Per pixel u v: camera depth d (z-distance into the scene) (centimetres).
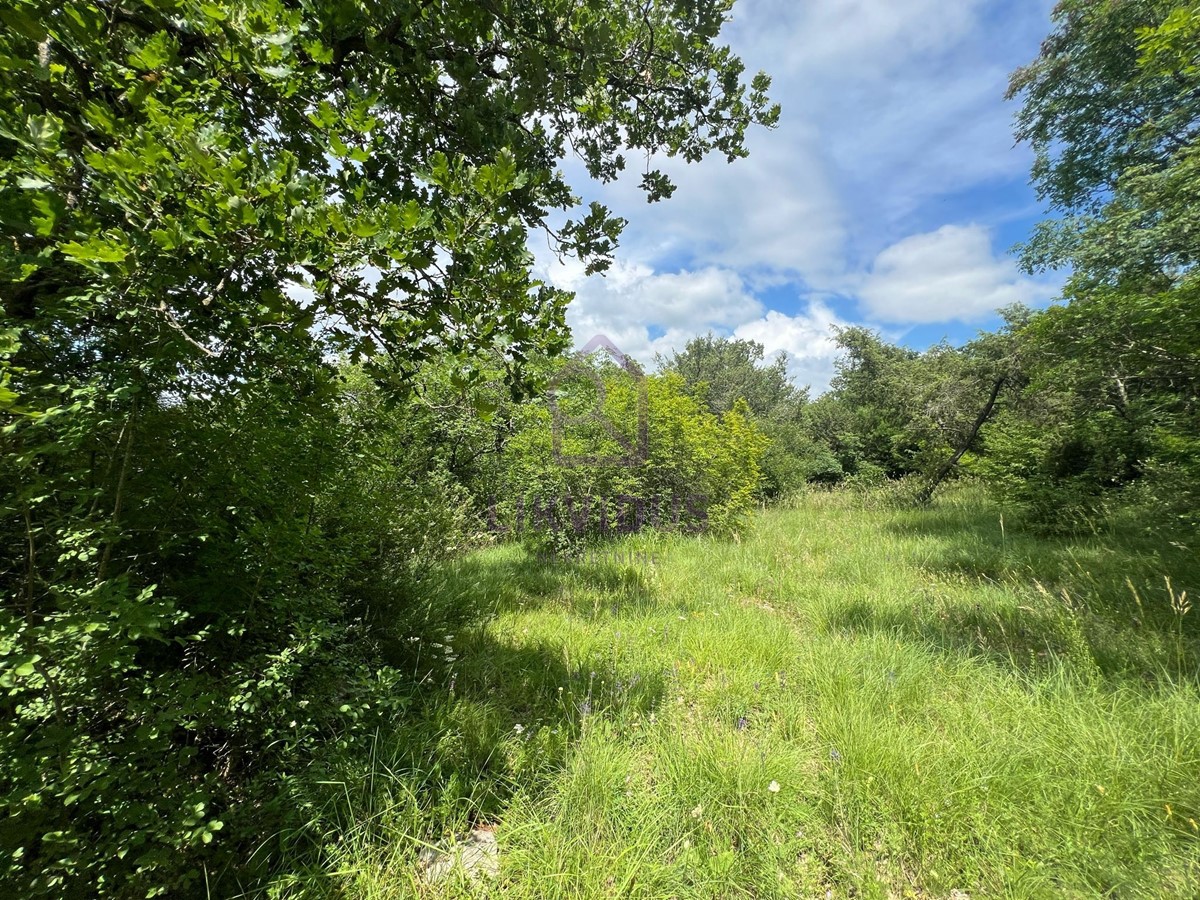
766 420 1565
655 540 709
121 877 135
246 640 213
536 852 178
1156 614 370
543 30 225
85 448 159
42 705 125
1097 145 912
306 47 146
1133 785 201
